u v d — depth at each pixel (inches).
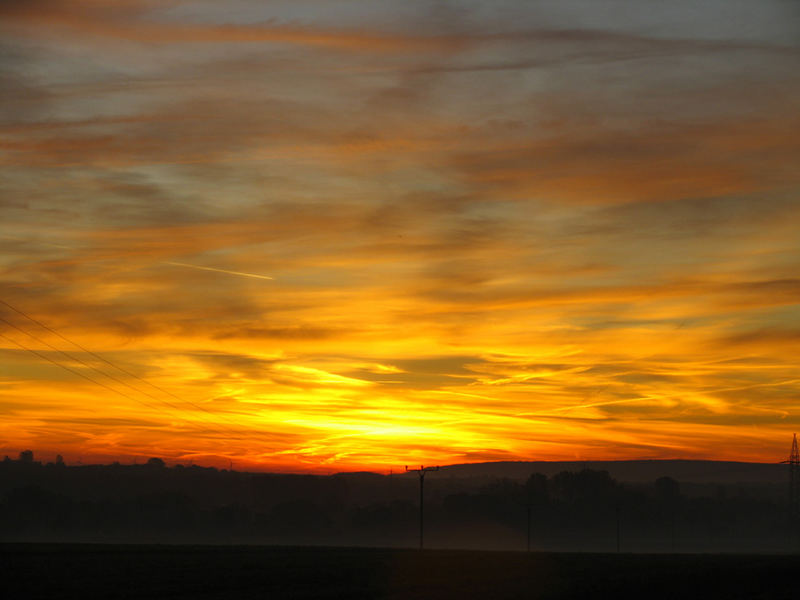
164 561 3467.0
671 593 2615.7
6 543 4527.6
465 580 2952.8
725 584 3004.4
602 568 3720.5
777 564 4207.7
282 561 3639.3
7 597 2151.8
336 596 2333.9
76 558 3479.3
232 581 2723.9
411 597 2341.3
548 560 4259.4
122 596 2245.3
